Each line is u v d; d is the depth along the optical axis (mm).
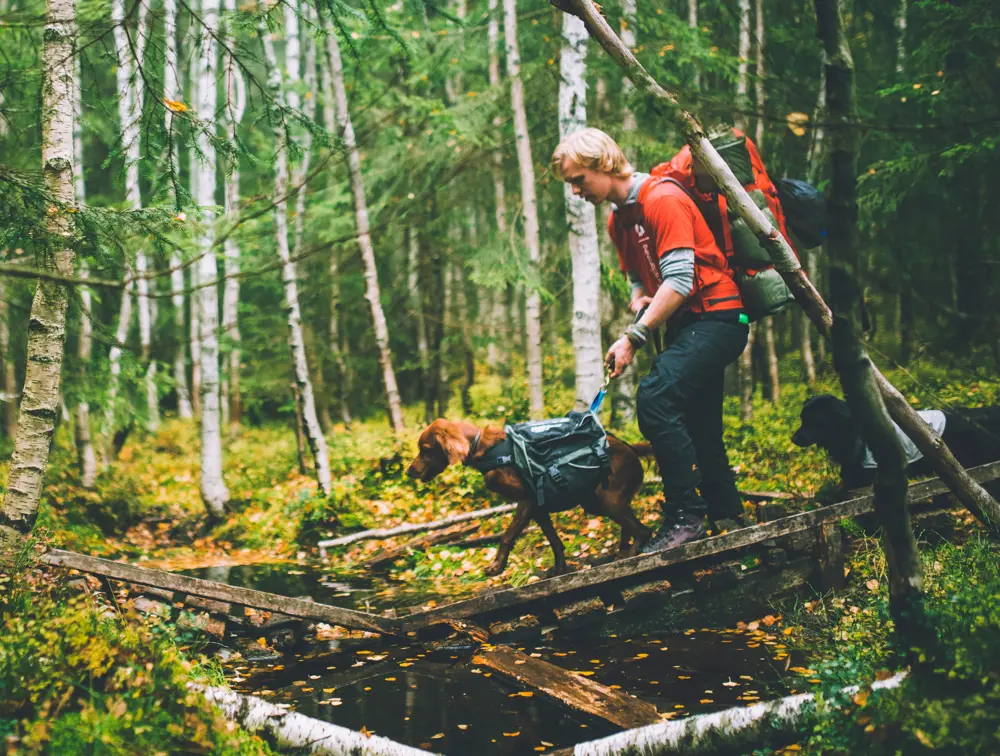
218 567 7320
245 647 4562
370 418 16797
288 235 11820
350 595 6066
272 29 4406
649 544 4836
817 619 4566
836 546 4887
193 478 12242
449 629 4656
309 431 9398
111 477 11180
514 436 4938
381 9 4695
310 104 12391
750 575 4840
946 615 2965
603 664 4250
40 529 4738
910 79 8656
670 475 4781
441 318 13188
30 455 4332
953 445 5336
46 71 4316
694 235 4715
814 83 9031
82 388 8109
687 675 4027
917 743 2471
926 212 8602
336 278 13188
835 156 2826
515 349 17203
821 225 4680
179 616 4531
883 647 3391
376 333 11523
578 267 7578
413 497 8773
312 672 4309
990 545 4430
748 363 10133
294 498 9734
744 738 2902
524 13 10789
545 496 4867
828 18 2797
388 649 4617
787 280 3211
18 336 5457
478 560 6449
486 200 12258
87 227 4102
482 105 10195
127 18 4062
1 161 4785
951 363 3383
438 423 5109
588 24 3102
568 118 7531
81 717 2727
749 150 4500
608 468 4938
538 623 4676
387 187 11391
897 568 3031
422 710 3744
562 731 3486
